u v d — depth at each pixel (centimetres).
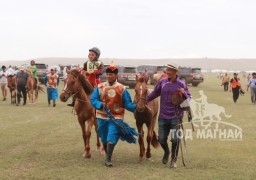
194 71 4700
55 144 1167
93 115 988
